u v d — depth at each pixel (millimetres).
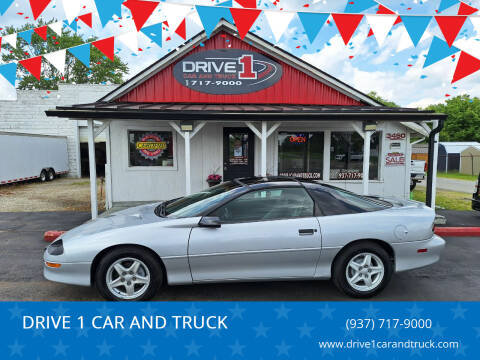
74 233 3734
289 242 3580
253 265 3592
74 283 3453
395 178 9820
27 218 8023
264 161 7117
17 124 18422
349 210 3820
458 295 3875
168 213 3943
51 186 14812
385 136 9688
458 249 5754
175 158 9250
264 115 6906
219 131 9328
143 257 3490
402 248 3752
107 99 8945
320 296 3797
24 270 4613
